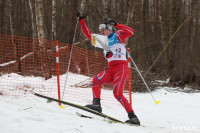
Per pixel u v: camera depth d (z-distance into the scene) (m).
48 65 11.60
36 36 18.91
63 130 4.18
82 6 17.30
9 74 10.70
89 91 10.34
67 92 9.40
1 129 3.84
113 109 8.29
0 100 6.22
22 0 27.73
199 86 16.03
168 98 12.23
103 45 5.98
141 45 18.23
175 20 19.55
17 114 4.75
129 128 5.23
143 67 19.25
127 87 13.20
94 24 21.66
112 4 29.61
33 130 3.97
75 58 14.13
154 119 7.68
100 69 13.95
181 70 17.45
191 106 10.58
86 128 4.52
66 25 23.52
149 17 31.88
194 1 21.42
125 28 5.89
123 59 6.07
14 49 12.93
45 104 6.66
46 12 23.81
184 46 20.56
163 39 20.53
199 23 21.55
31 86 9.02
